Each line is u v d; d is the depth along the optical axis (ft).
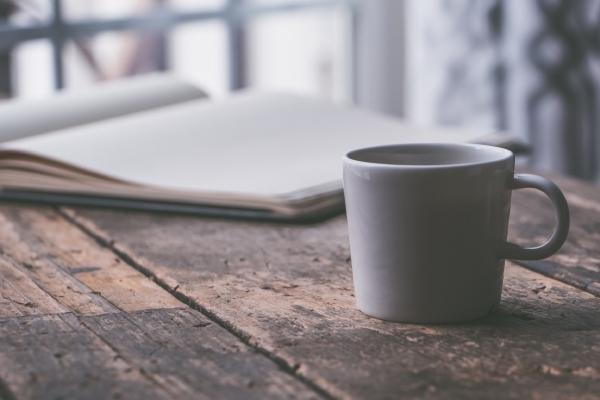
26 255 2.74
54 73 8.04
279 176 3.18
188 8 8.79
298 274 2.58
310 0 9.63
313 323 2.27
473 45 7.71
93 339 2.20
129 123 3.62
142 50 9.14
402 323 2.27
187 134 3.51
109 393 2.00
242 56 9.48
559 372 2.06
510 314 2.31
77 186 3.17
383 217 2.23
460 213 2.22
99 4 8.51
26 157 3.18
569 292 2.43
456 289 2.25
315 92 10.39
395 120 3.95
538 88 7.23
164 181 3.15
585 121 7.00
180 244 2.81
